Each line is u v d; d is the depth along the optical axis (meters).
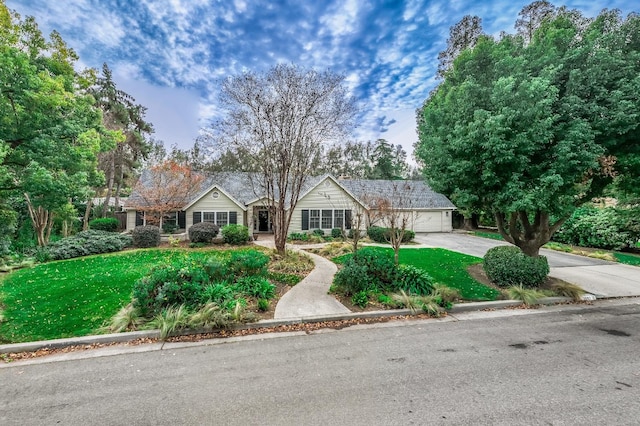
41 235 13.91
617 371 3.81
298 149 11.20
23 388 3.47
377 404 3.12
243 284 6.99
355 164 43.16
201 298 5.73
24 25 10.02
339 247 14.78
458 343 4.73
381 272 7.27
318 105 10.75
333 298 6.88
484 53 7.41
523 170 6.43
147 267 9.88
